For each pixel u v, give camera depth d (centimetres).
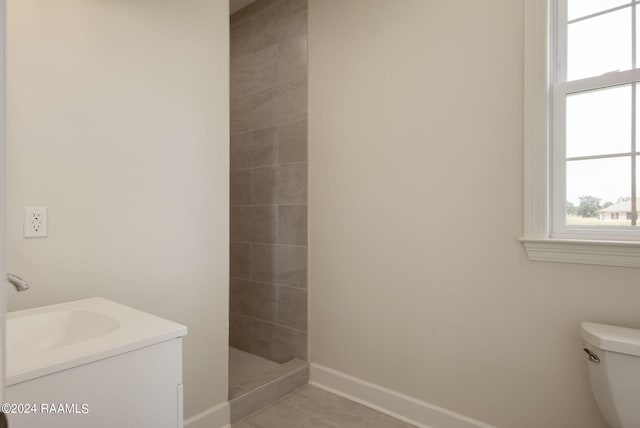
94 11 142
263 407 209
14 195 123
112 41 147
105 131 145
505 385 167
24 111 124
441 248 186
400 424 193
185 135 172
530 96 158
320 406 211
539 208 156
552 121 158
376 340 211
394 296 203
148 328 102
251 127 278
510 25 165
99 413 87
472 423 175
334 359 231
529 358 161
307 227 245
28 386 76
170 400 101
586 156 152
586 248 144
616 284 141
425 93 191
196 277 177
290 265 254
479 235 174
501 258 168
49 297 131
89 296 141
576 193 154
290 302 255
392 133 203
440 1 185
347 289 224
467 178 177
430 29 189
